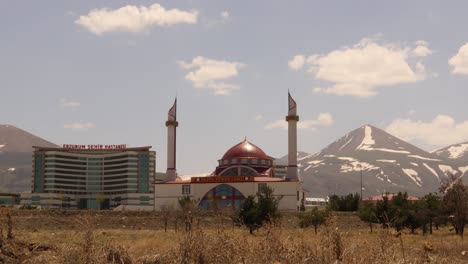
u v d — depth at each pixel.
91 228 20.67
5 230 27.41
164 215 103.25
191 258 19.81
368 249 18.47
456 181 82.75
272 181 163.12
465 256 32.12
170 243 35.06
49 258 20.34
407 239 52.44
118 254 21.34
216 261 19.14
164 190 167.88
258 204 85.25
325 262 17.91
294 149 172.38
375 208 89.31
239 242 19.62
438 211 80.50
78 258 18.89
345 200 156.12
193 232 20.81
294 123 173.62
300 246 18.92
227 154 186.62
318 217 81.00
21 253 23.27
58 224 105.31
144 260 21.98
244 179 163.00
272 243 19.22
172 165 177.25
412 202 90.62
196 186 165.50
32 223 102.62
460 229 78.50
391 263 18.25
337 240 19.28
